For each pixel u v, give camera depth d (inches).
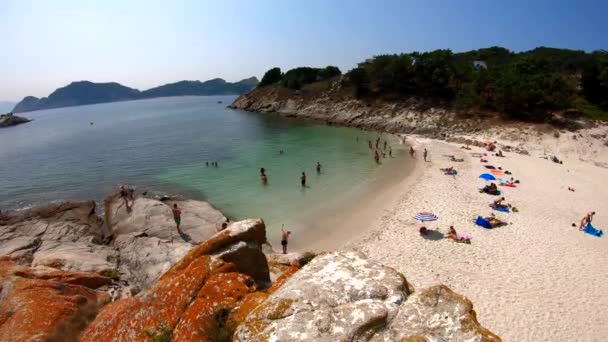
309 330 189.9
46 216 1149.7
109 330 263.0
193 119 4515.3
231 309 241.6
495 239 899.4
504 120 2449.6
